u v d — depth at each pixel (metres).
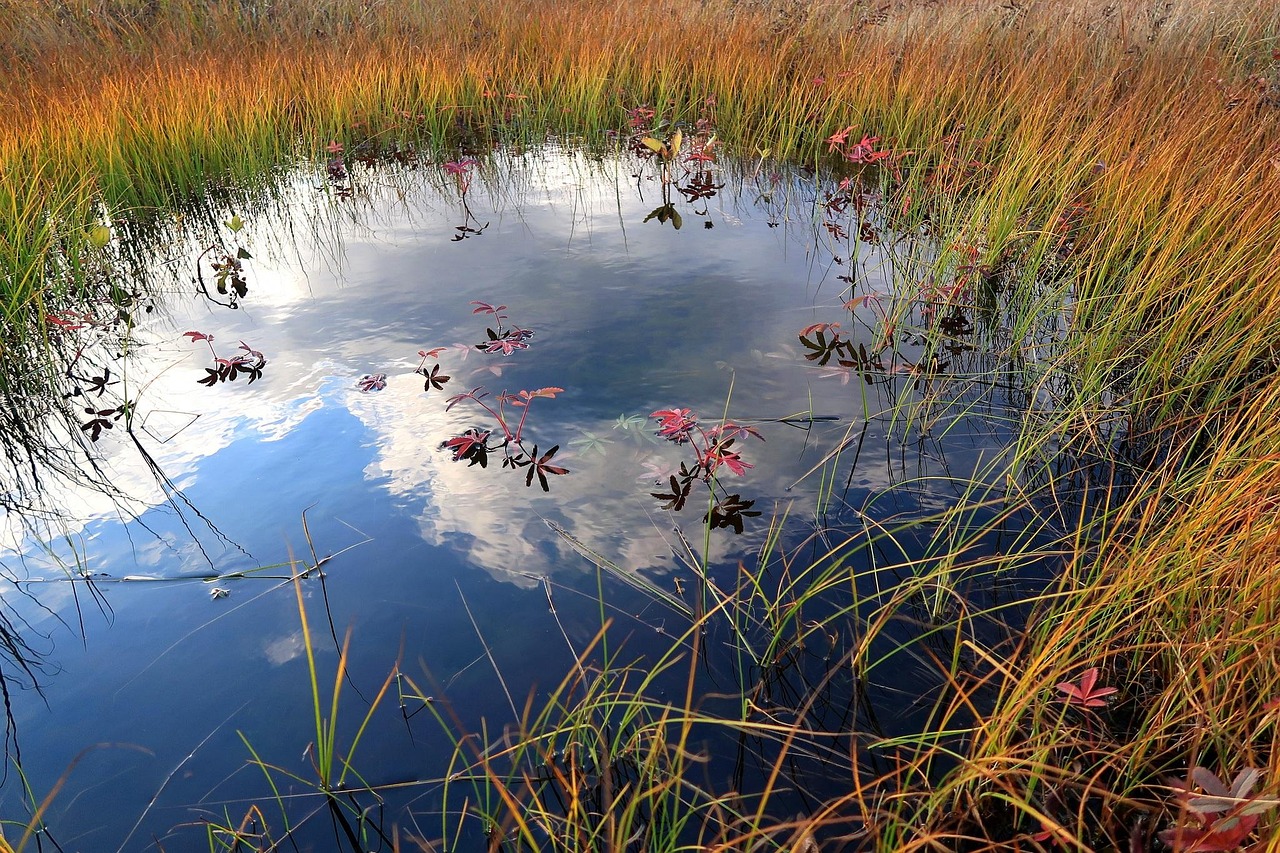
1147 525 2.32
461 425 3.18
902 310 3.88
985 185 5.43
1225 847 1.31
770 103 7.49
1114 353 3.54
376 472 2.92
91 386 3.59
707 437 3.02
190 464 3.00
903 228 5.22
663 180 5.91
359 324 4.06
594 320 4.02
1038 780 1.77
